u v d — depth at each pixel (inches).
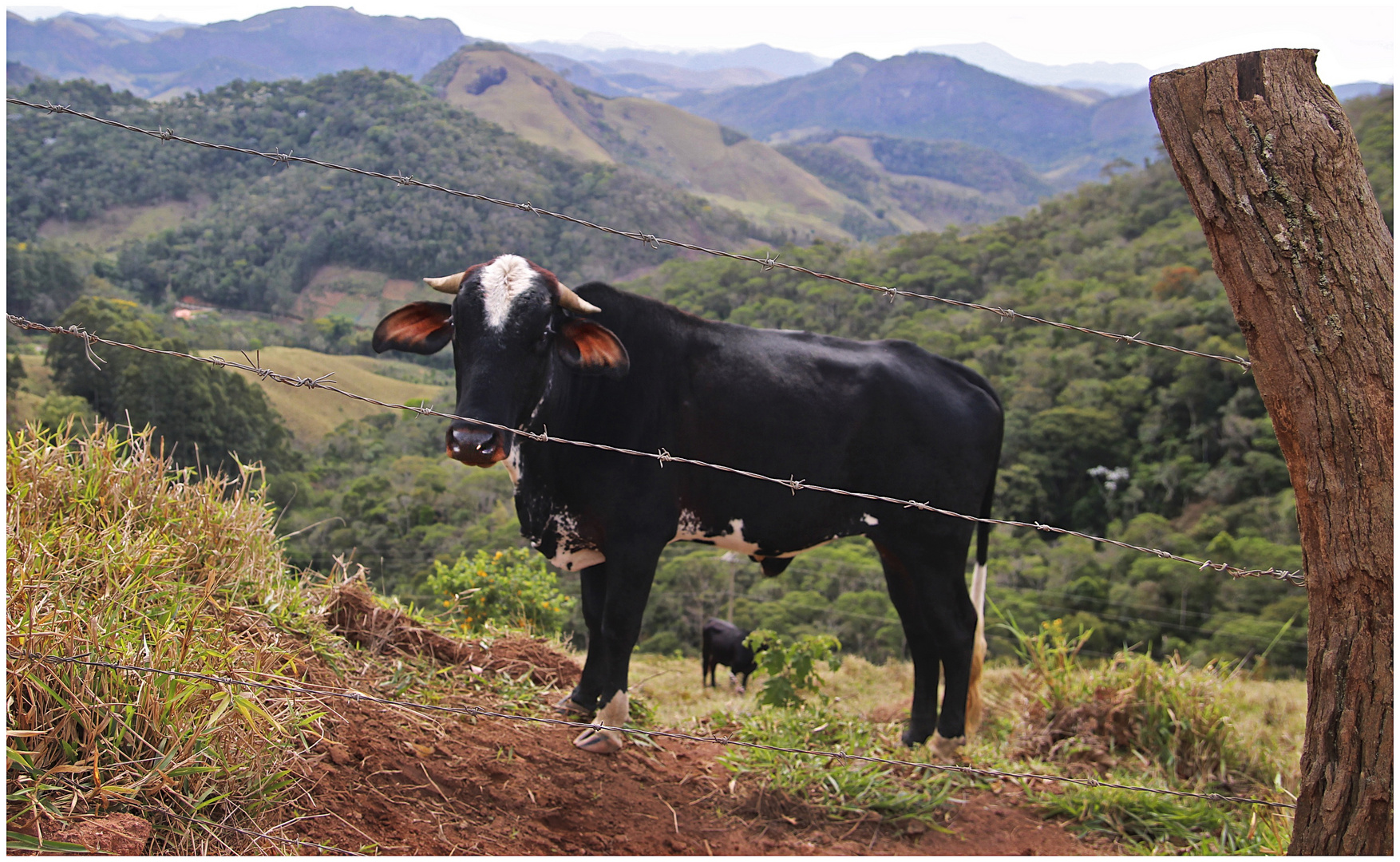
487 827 117.6
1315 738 84.5
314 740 116.9
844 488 162.1
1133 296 1998.0
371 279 4527.6
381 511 1256.8
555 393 139.6
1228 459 1451.8
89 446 146.1
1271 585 1051.3
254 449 1488.7
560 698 162.4
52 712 91.6
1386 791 80.0
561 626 272.2
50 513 129.0
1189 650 943.0
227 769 97.7
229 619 132.9
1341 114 81.3
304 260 4458.7
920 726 175.5
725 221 5807.1
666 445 149.7
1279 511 1253.7
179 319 3213.6
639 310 149.3
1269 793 184.7
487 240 4645.7
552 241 4859.7
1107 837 154.5
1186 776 192.5
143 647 102.5
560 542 152.3
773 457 154.9
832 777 151.5
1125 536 1336.1
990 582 1143.0
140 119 5738.2
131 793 88.7
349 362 3105.3
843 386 160.4
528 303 130.3
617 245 4960.6
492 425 113.1
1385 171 2121.1
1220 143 82.3
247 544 150.9
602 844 123.1
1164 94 85.4
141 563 121.0
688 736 110.7
